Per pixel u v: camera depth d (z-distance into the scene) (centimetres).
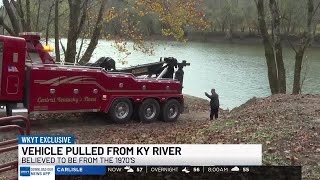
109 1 2500
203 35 9600
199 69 5266
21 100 1373
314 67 5400
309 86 4103
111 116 1595
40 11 3141
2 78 1321
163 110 1753
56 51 2648
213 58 6462
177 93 1800
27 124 766
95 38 2530
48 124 1531
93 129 1493
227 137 1038
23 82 1369
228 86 4131
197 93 3762
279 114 1305
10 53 1330
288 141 934
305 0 2900
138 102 1672
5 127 727
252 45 8925
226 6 6272
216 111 1788
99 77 1541
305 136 968
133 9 2506
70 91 1466
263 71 5169
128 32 2573
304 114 1264
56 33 2655
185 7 2458
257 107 1525
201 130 1224
